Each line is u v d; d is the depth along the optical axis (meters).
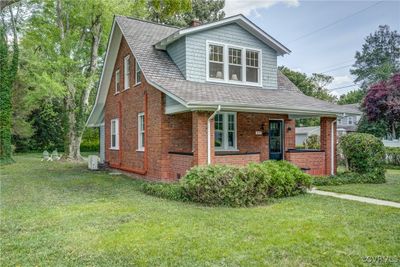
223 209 6.79
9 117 19.38
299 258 4.04
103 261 4.02
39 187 10.31
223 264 3.88
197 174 7.65
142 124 12.80
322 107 11.37
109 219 6.02
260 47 12.92
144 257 4.12
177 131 11.17
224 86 11.74
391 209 6.68
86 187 10.29
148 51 12.27
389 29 49.97
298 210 6.62
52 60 20.16
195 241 4.68
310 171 11.64
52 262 4.01
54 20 21.05
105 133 17.47
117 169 15.35
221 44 12.02
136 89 13.09
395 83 23.22
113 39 14.84
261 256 4.11
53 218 6.16
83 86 20.53
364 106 24.34
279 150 13.64
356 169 11.62
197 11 29.50
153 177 11.48
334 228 5.26
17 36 21.19
